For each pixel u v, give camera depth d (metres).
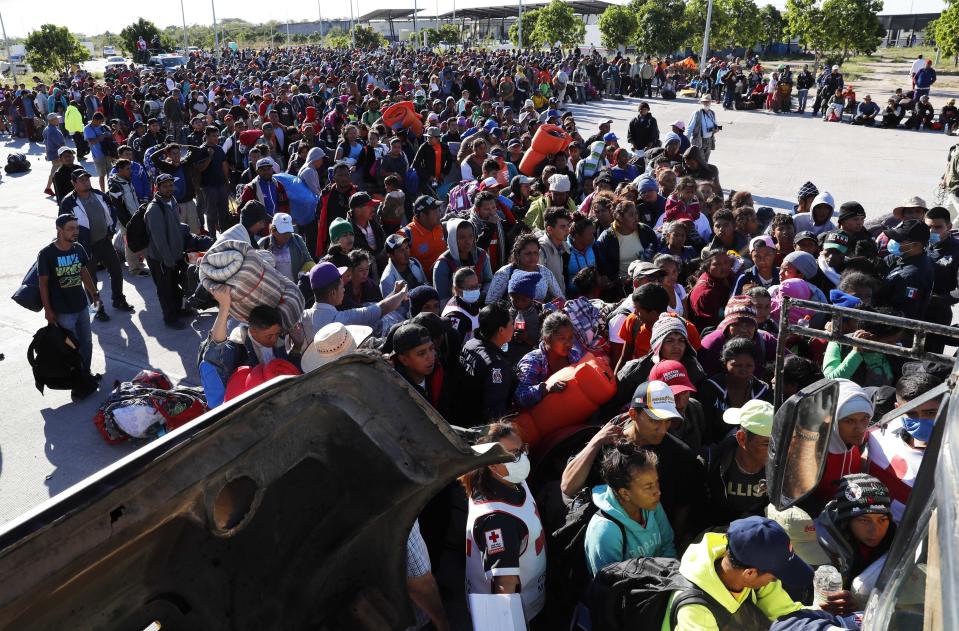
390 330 4.46
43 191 15.38
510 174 10.97
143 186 10.27
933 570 1.30
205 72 34.69
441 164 11.50
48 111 23.03
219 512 1.66
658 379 4.06
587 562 3.44
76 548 1.32
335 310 5.02
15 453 5.84
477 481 3.39
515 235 7.70
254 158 11.76
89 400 6.68
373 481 1.82
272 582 1.85
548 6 52.91
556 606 3.69
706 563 2.60
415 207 7.18
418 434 1.77
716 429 4.45
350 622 1.99
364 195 7.43
